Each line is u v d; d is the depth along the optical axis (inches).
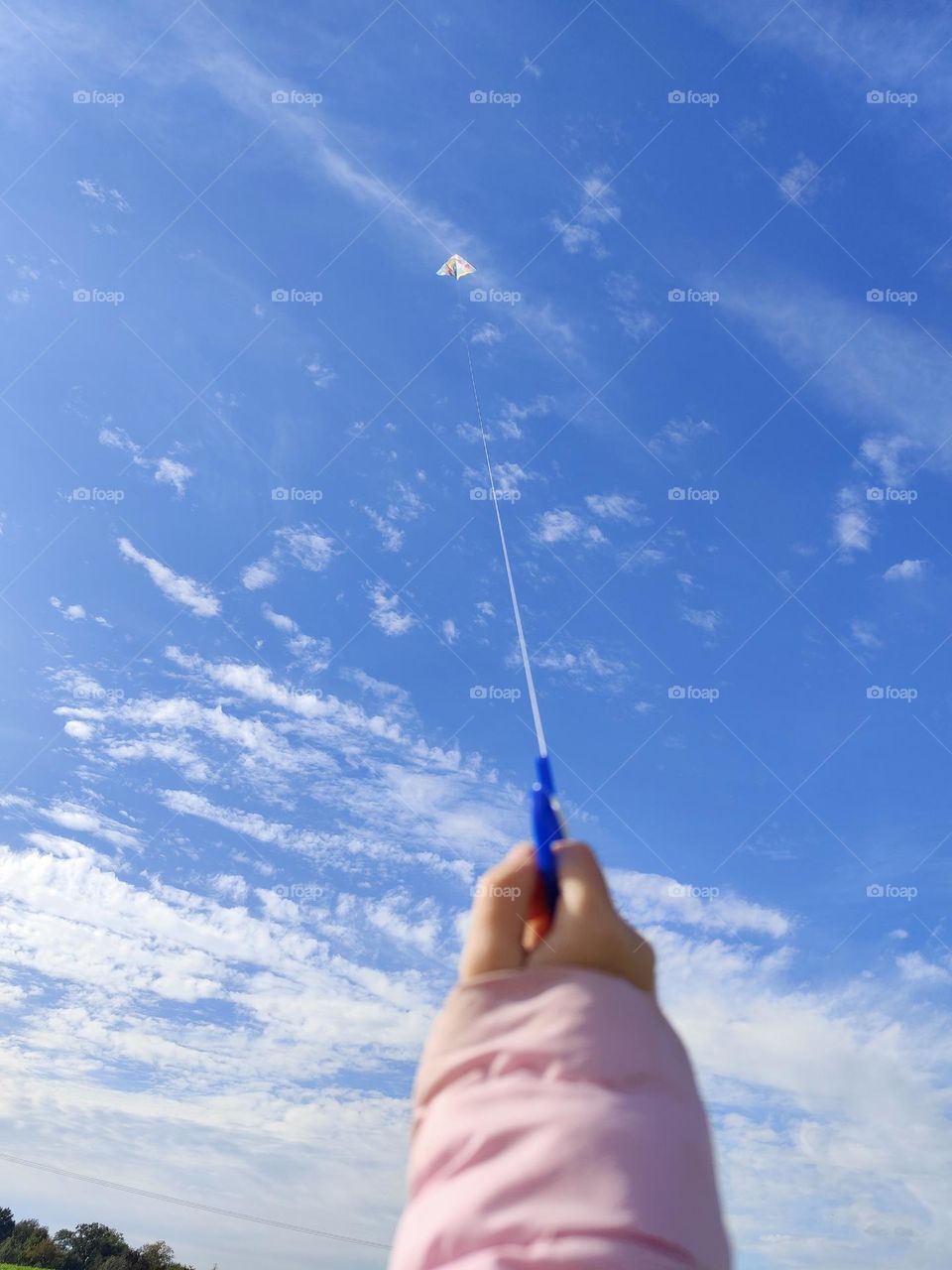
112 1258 1716.3
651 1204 14.6
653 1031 17.3
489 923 18.8
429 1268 14.3
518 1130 15.3
